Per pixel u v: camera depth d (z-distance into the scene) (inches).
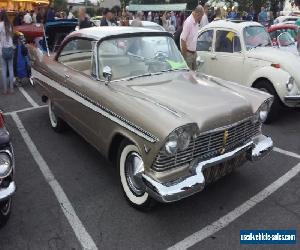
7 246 133.8
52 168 190.9
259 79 260.8
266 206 157.5
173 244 135.0
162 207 155.9
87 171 187.8
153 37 191.0
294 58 257.9
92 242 135.9
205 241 136.6
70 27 297.1
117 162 159.5
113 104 153.0
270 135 237.6
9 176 125.2
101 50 175.8
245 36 276.7
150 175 134.8
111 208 155.7
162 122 130.9
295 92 247.4
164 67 186.1
